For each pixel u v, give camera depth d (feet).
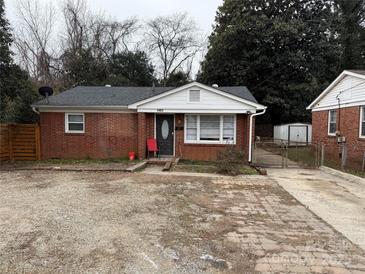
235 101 46.83
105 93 57.16
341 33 105.91
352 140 49.83
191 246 15.79
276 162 51.21
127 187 29.14
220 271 13.25
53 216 19.93
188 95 47.60
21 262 13.71
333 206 24.06
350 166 46.85
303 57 94.12
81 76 108.88
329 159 55.06
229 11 98.94
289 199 26.05
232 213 21.68
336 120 55.83
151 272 13.03
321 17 97.91
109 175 35.76
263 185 31.78
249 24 91.61
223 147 48.75
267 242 16.51
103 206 22.44
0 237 16.40
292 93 96.02
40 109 50.42
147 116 50.29
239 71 95.40
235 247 15.78
